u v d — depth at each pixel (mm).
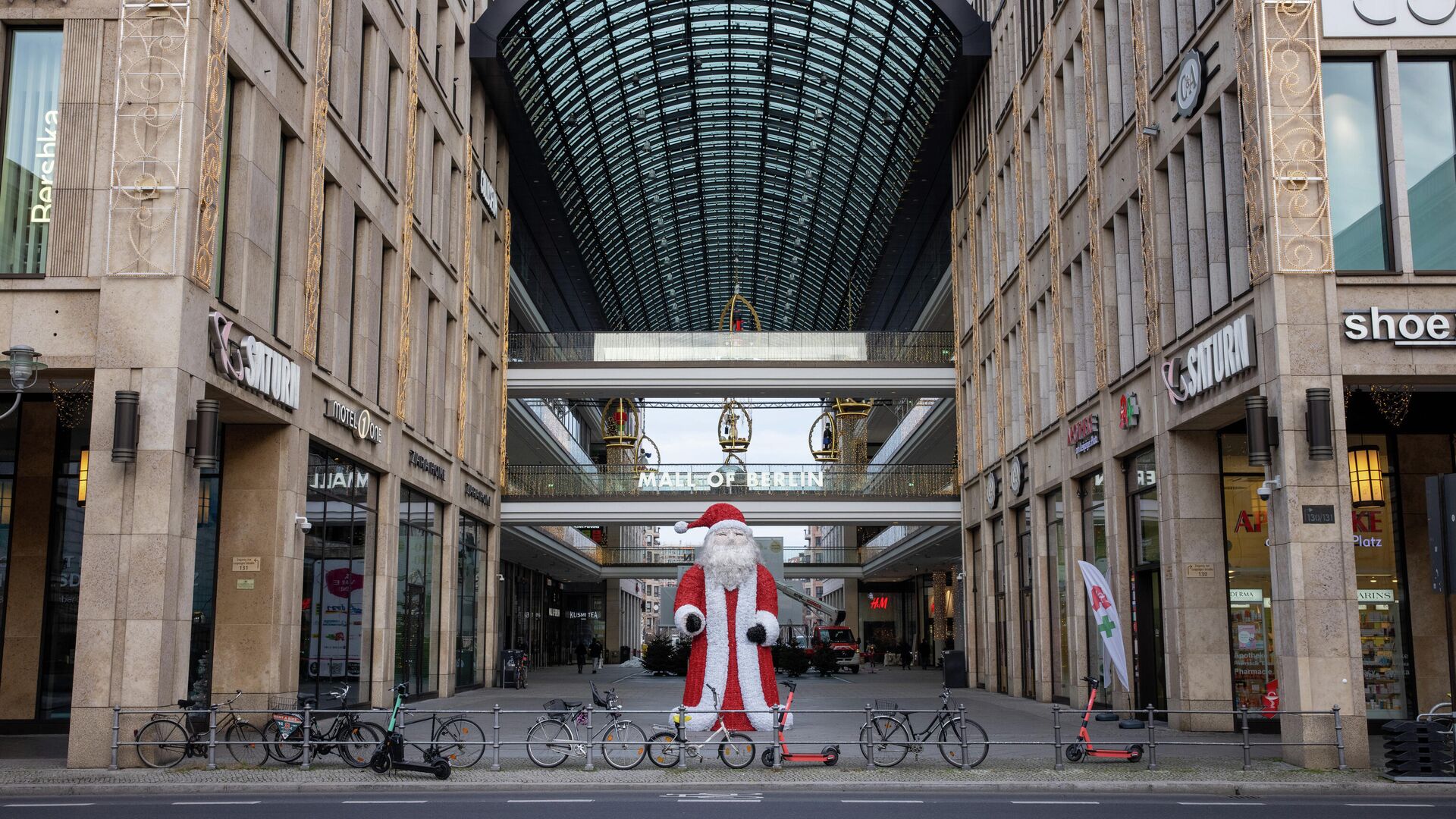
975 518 39656
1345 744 16016
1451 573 11750
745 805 12812
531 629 62375
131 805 12617
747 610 19500
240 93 19422
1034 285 31891
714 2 40531
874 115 45344
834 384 42562
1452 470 21578
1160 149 22266
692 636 19578
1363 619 21219
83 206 17016
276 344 20484
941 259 47688
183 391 16656
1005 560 35094
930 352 42938
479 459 38219
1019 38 33156
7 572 21391
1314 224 17312
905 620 78000
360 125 26609
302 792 14078
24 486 21641
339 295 24172
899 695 34125
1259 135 17781
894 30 39062
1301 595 16391
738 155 56156
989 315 37844
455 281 34750
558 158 47062
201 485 20844
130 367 16453
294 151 21875
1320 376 16953
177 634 16422
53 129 17438
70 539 21531
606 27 40438
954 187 42625
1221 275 19906
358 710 25406
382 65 27562
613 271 65500
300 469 21531
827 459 49844
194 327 17094
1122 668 17203
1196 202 20938
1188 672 20922
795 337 42875
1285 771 15438
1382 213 17672
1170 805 12914
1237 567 21250
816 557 71438
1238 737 20125
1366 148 17859
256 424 20969
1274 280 17203
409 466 29391
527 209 49812
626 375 42531
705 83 47906
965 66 37406
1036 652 31359
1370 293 17281
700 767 16156
